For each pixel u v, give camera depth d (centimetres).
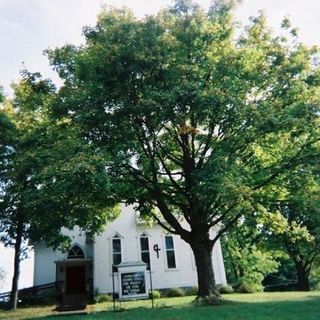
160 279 3091
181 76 1681
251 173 1767
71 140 1702
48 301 2730
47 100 2016
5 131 2341
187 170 1859
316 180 1784
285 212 2347
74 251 3198
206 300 1731
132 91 1694
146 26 1711
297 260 3244
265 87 1844
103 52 1658
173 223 1923
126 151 1791
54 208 1833
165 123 1741
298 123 1529
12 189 2259
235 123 1686
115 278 3045
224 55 1784
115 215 2586
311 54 1864
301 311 1355
